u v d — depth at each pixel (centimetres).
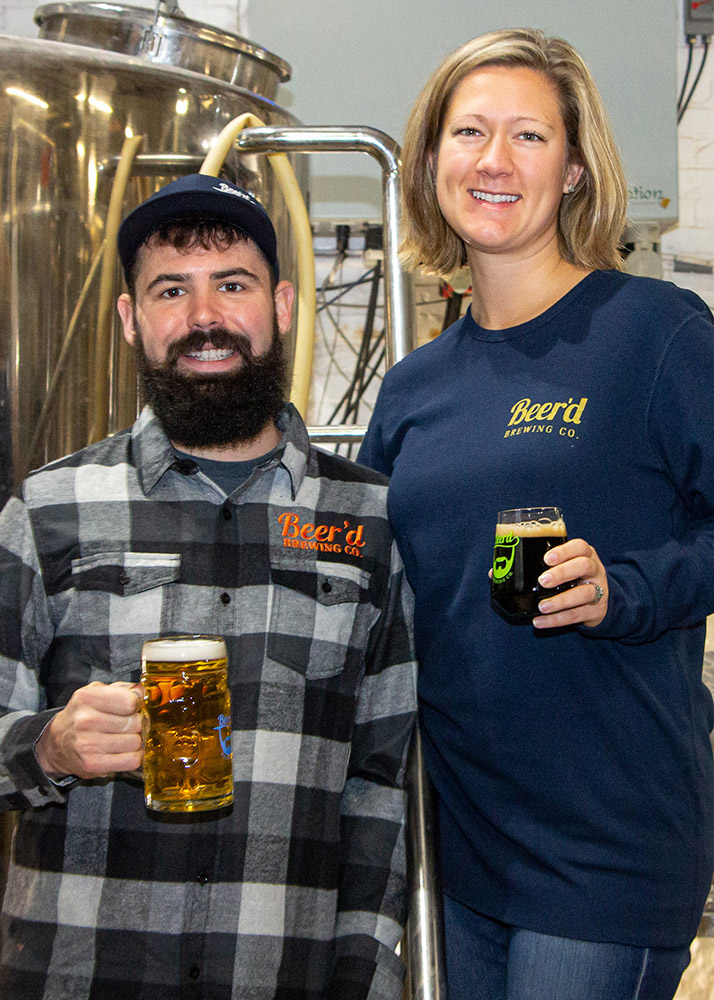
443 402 133
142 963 111
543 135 125
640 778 115
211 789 97
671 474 119
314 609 124
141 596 120
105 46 184
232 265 124
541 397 123
